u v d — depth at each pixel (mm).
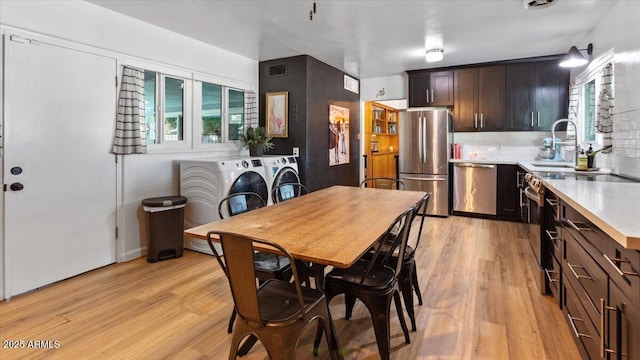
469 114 5215
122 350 1931
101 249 3168
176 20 3355
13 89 2533
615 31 3027
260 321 1429
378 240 1615
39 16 2650
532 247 3279
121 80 3230
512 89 4934
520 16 3273
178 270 3117
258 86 4891
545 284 2559
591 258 1559
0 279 2510
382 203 2387
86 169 3020
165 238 3365
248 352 1929
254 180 3822
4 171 2512
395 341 2002
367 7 3055
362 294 1733
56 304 2461
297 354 1900
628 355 1158
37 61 2656
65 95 2840
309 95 4637
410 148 5371
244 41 3990
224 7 3057
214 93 4285
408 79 5660
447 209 5195
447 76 5316
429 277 2912
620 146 2928
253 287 1388
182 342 2010
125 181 3334
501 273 2984
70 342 2004
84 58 2951
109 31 3115
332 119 5266
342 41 4004
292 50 4355
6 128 2506
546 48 4344
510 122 4969
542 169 3574
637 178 2609
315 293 1655
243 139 4414
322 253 1380
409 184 5395
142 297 2576
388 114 8484
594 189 2053
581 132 4176
